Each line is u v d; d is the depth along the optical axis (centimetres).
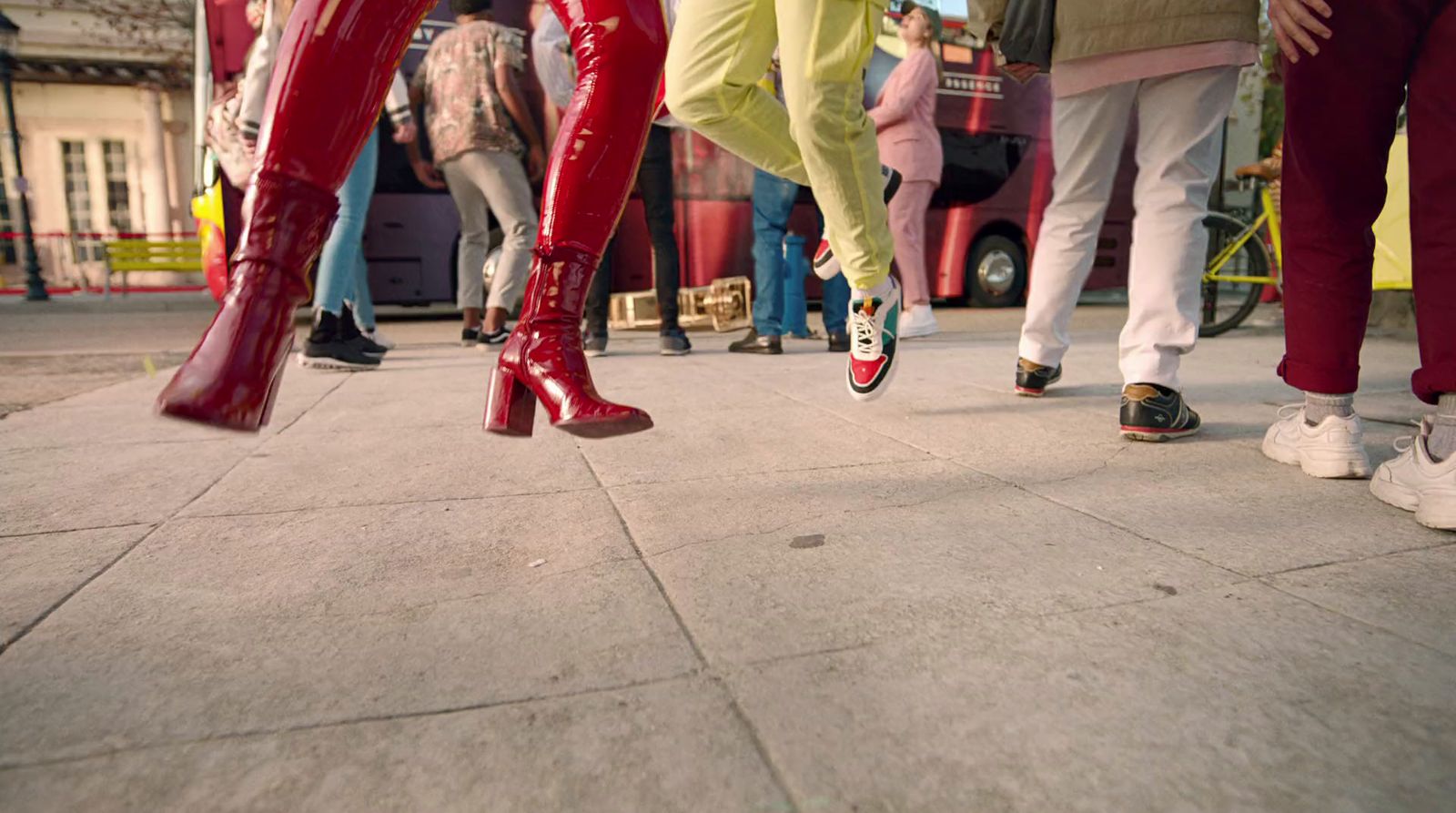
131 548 157
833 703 99
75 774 86
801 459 223
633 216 815
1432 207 160
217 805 81
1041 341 312
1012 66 277
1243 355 461
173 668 109
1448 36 155
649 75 144
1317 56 178
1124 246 1021
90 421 285
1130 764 87
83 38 1833
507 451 237
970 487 194
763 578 139
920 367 416
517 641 117
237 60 709
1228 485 193
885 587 135
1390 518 168
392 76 124
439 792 83
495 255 602
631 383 367
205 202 718
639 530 165
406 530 167
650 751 90
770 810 80
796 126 201
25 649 115
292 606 129
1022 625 120
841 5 182
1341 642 114
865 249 231
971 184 960
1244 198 1123
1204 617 122
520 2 706
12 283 1981
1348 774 85
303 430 270
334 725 96
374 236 768
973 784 84
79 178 2011
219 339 110
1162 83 236
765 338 487
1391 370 381
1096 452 229
